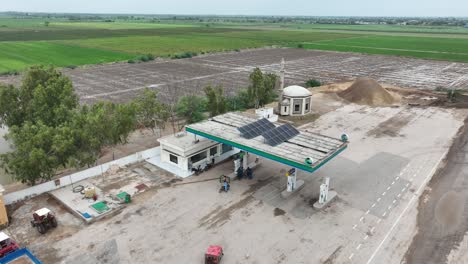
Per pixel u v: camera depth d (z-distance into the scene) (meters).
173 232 26.27
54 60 108.56
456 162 38.69
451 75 92.94
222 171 36.34
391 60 121.31
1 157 30.56
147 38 179.25
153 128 47.47
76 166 32.88
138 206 29.67
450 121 53.22
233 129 37.09
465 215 28.70
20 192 30.11
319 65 109.56
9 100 38.75
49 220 26.36
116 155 39.91
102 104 37.75
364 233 26.31
